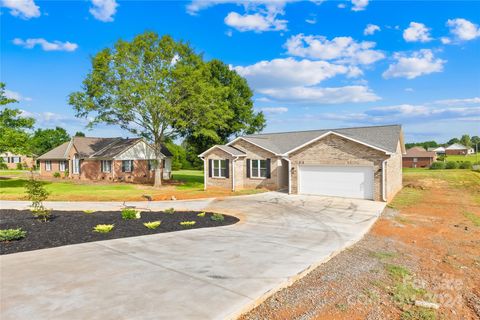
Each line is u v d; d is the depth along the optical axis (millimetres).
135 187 27141
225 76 35812
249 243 8992
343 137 18922
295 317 4902
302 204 16922
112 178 32656
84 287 5586
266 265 6969
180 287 5641
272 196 20375
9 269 6535
